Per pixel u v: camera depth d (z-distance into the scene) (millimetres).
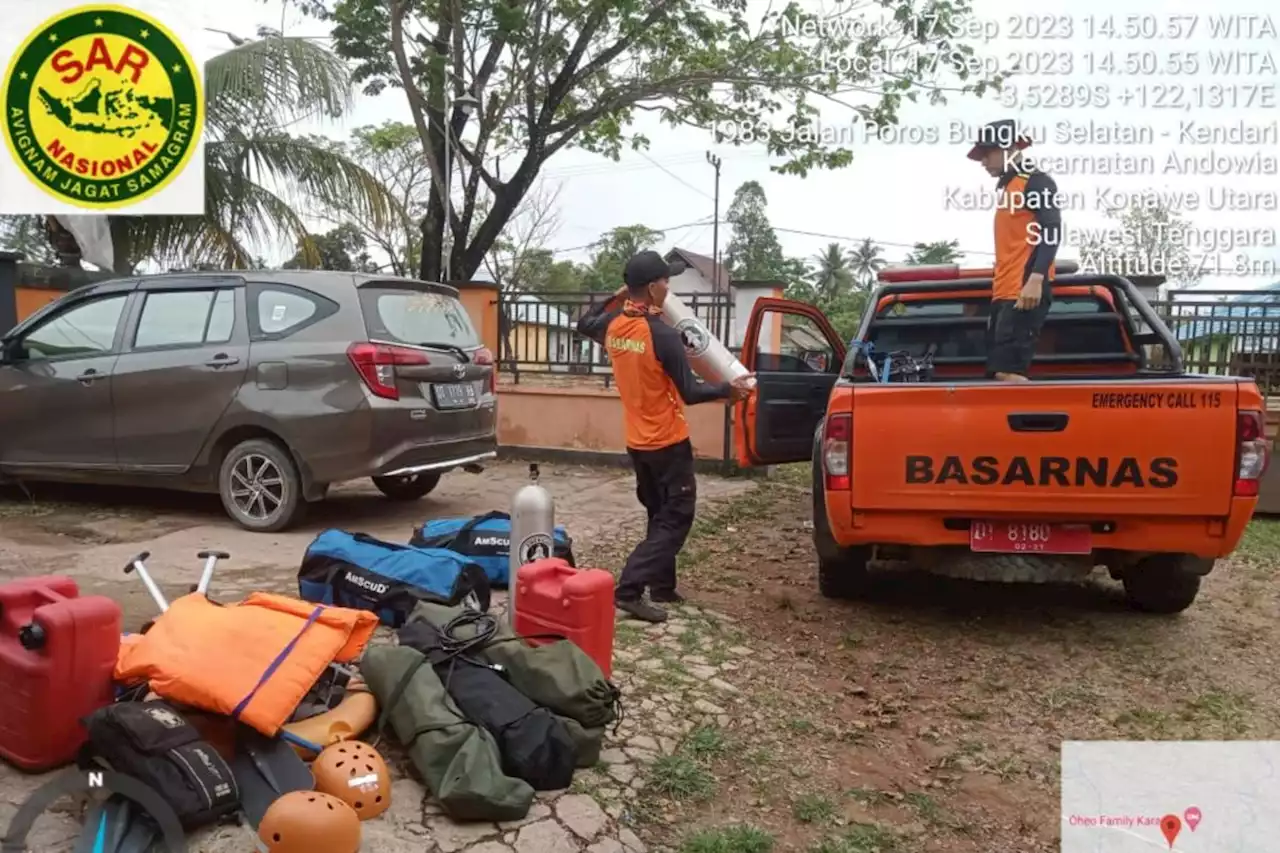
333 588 4473
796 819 3180
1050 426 4359
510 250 31625
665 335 4680
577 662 3291
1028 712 4098
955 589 5793
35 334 6832
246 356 6129
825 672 4461
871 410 4543
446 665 3295
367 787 2789
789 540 6961
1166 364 6137
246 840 2574
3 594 2941
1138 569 5172
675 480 4918
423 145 12078
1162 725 3982
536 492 4086
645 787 3234
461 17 11680
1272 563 6703
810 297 33406
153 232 10055
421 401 6266
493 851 2742
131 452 6449
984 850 3088
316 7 11578
